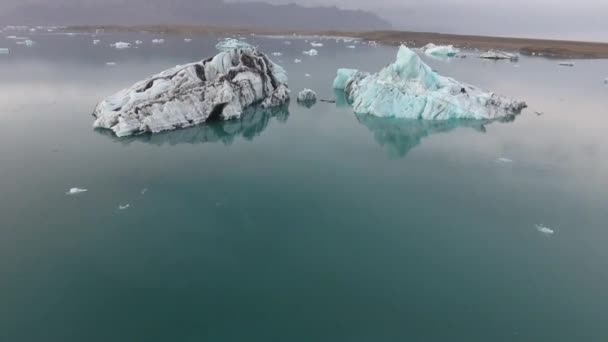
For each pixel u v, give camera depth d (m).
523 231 26.66
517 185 33.28
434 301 20.44
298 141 43.62
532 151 41.03
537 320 19.31
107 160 36.31
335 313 19.55
